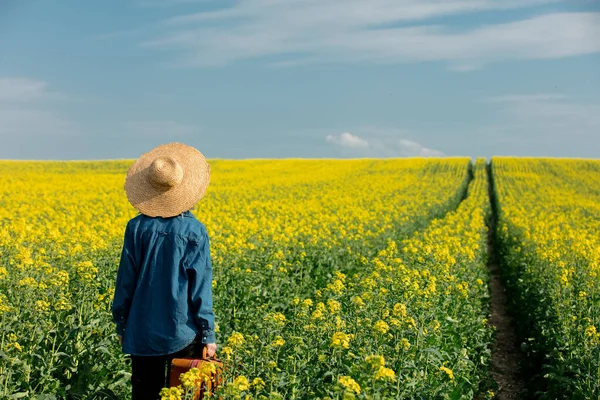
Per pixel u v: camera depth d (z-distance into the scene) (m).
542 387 10.44
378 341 7.48
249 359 6.78
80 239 15.62
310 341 7.56
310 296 13.09
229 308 11.17
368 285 10.34
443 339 10.13
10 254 12.88
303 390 6.76
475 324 12.19
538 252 16.95
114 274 11.87
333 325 7.85
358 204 35.50
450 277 12.74
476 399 10.41
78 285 9.14
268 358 6.85
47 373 7.08
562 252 17.25
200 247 6.19
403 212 30.14
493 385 10.77
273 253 15.49
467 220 26.89
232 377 6.32
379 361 5.55
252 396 6.27
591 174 66.06
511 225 26.69
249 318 10.34
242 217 27.14
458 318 11.74
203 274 6.17
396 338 7.58
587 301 11.84
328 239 18.17
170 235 6.17
